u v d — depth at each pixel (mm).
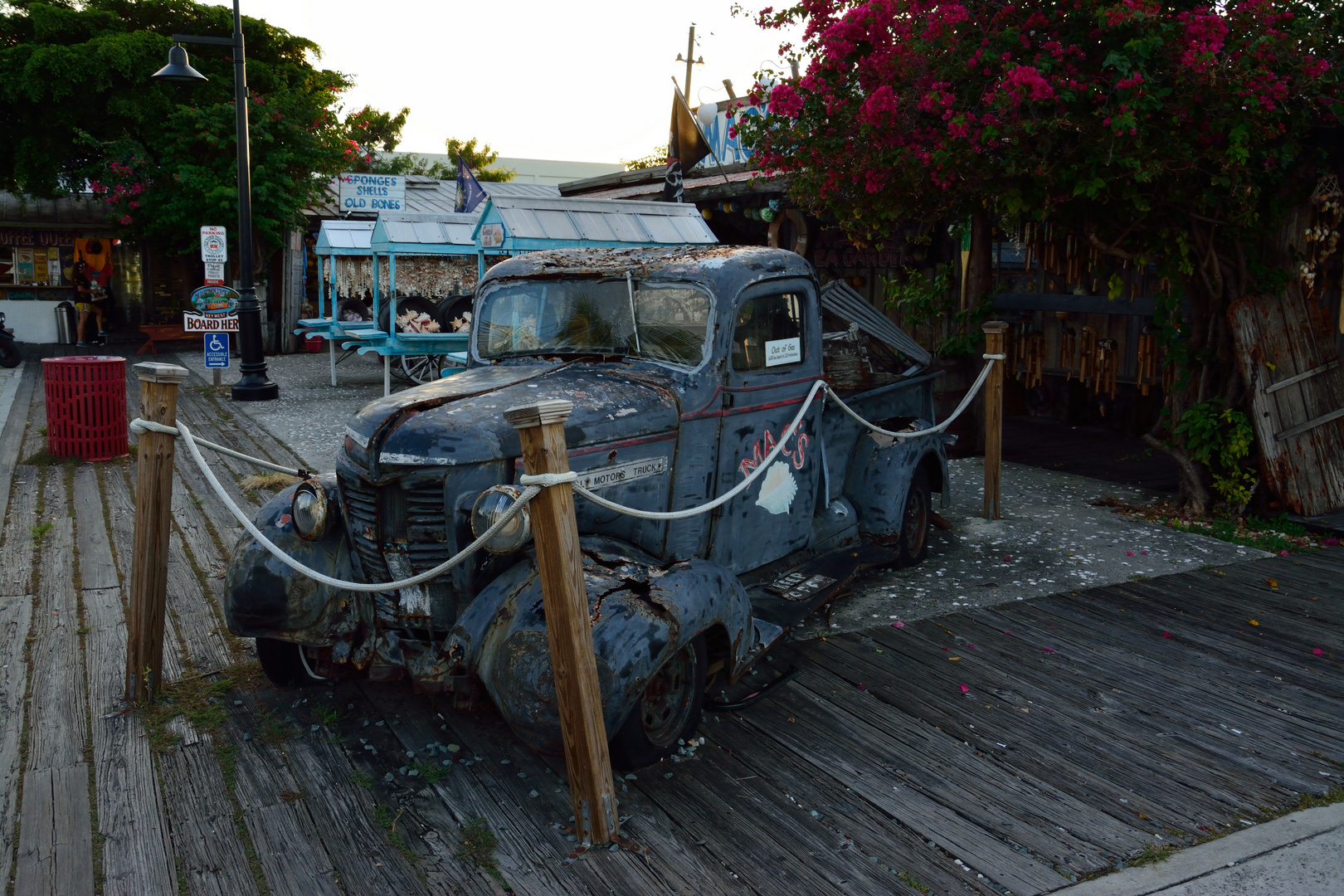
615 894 2902
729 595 3814
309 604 3975
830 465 5598
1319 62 5641
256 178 18312
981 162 6531
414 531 3699
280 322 20547
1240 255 6875
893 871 3027
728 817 3326
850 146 7047
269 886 2959
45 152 18578
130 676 4164
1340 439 7297
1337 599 5578
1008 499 8008
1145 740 3902
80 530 6867
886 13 6422
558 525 2984
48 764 3686
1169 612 5383
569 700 3074
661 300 4520
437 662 3723
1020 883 2953
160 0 19500
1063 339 10836
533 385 4113
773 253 4859
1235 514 7289
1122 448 10023
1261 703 4250
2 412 11812
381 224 12469
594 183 17906
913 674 4555
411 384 14094
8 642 4855
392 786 3535
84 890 2932
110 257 22141
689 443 4293
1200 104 5945
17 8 18844
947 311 9961
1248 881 2945
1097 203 6855
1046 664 4672
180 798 3455
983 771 3652
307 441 10180
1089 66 6270
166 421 4062
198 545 6543
